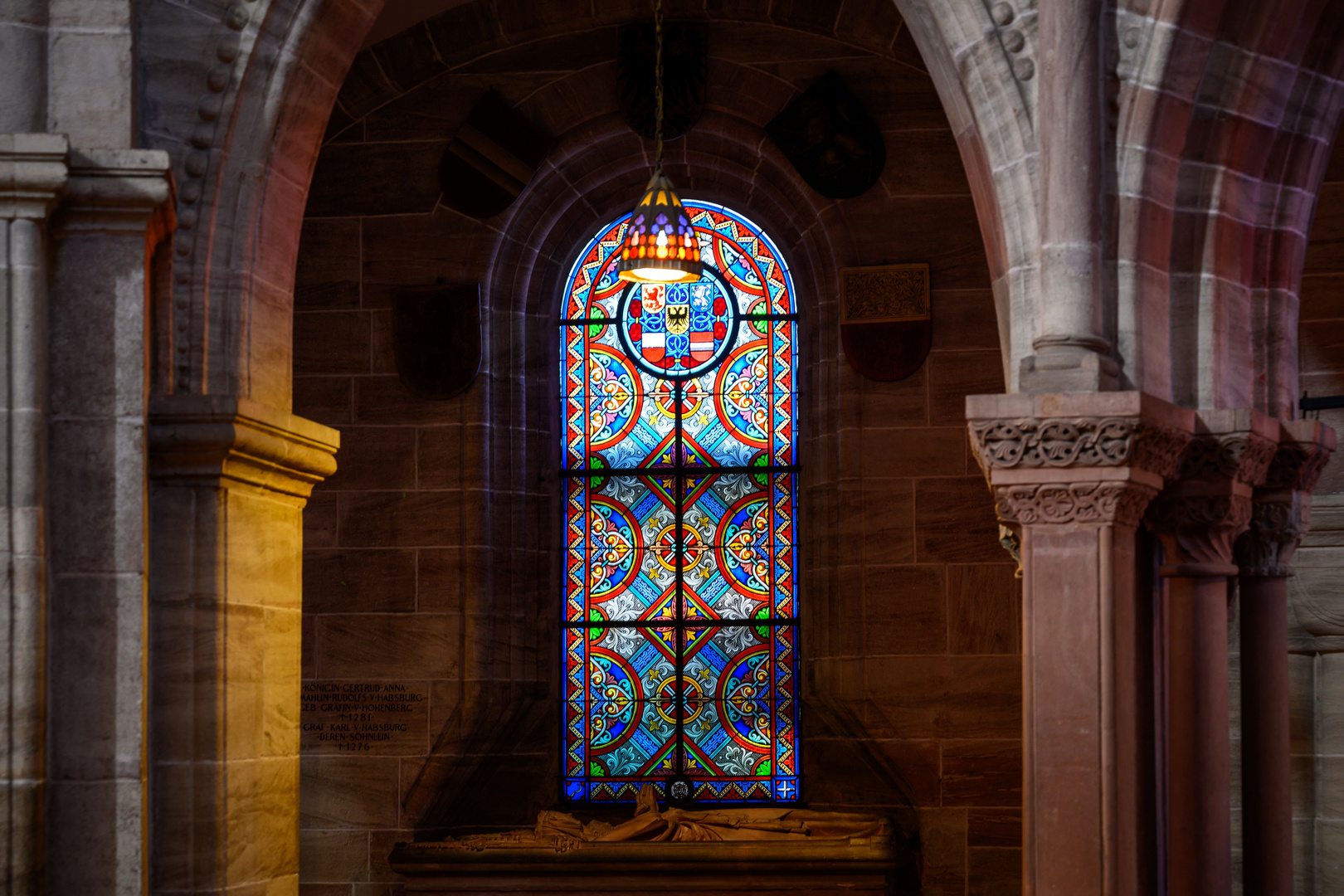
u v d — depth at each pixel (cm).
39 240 438
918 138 991
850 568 977
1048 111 462
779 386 1027
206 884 485
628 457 1034
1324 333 848
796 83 1001
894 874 926
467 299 1013
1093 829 441
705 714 1007
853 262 994
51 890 439
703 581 1020
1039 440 449
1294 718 785
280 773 531
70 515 446
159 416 486
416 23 985
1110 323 471
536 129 1016
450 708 989
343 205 1028
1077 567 450
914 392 980
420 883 923
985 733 952
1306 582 778
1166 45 466
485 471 1005
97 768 443
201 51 509
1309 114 509
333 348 1020
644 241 741
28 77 464
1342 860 771
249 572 512
